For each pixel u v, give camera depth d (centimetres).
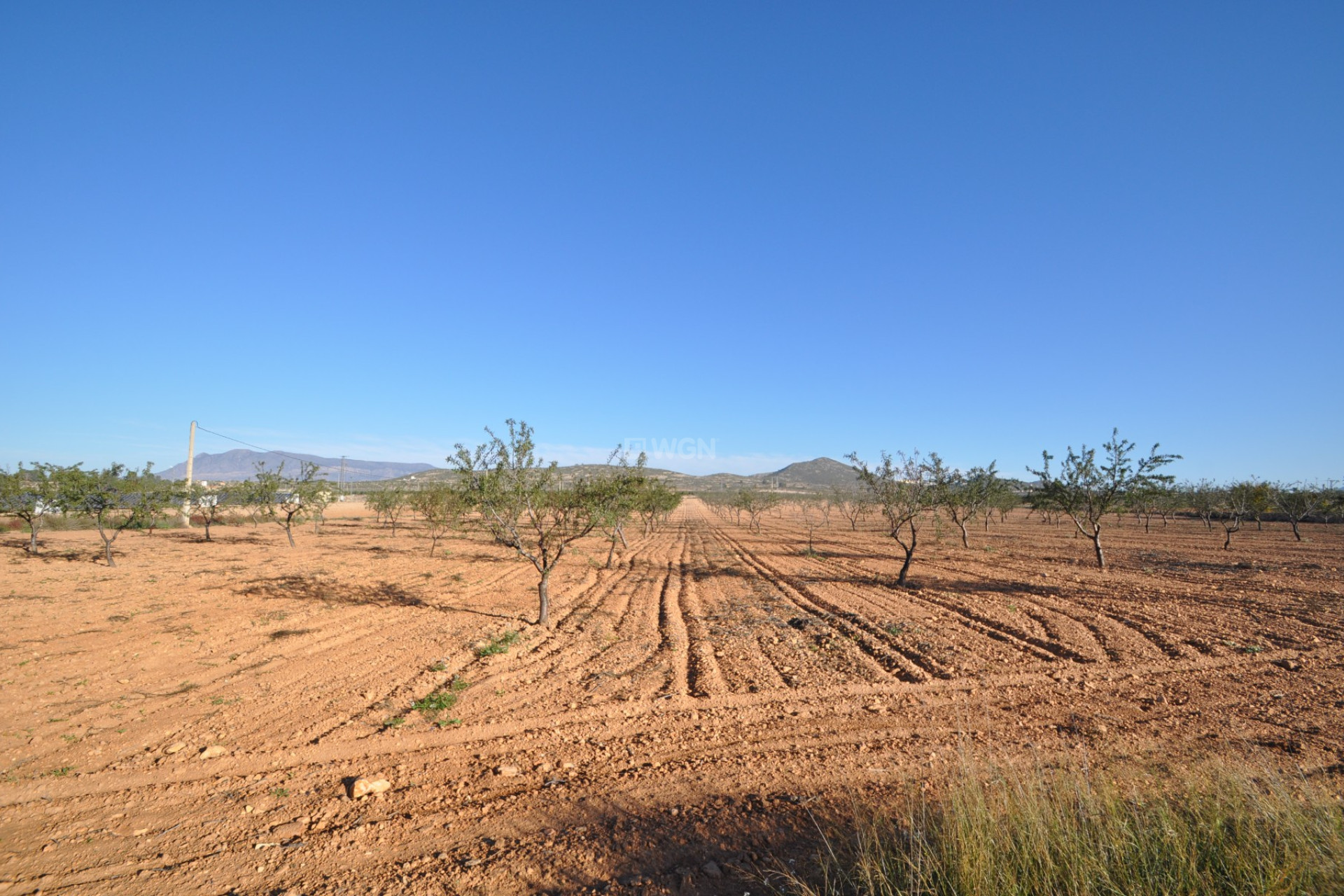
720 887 472
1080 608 1630
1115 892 392
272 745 771
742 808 597
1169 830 425
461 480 1437
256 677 1045
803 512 9331
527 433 1468
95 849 548
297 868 511
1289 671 1059
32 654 1172
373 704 915
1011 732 796
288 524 3503
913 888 423
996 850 430
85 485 2480
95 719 854
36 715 868
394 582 2141
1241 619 1467
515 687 1002
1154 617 1497
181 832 574
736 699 941
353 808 615
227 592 1873
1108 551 3212
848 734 797
